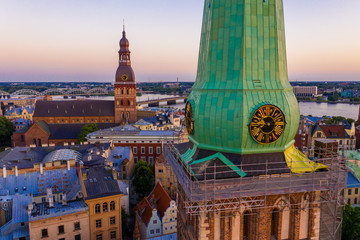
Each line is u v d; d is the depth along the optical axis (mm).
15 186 73062
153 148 130000
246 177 25812
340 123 165750
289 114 26594
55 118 188000
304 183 26875
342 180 27750
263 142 26234
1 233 58312
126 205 84375
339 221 34594
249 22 26312
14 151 90188
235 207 26094
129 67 179000
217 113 26266
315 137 130375
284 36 28688
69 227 60000
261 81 26688
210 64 27531
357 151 99250
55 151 89562
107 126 178500
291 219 27828
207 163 26766
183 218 33094
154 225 72250
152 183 101000
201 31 30219
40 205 62688
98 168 79625
